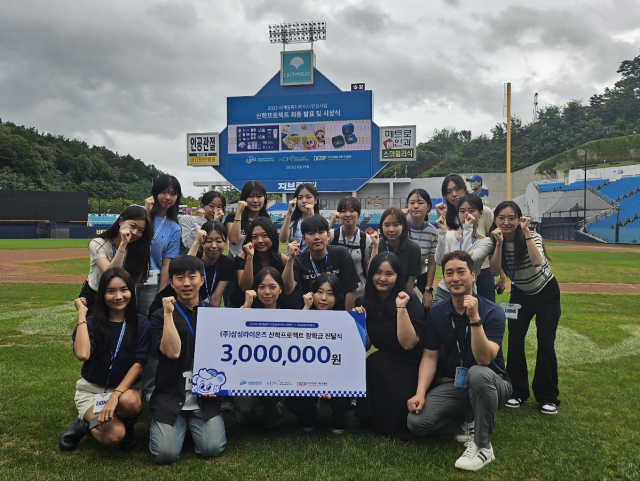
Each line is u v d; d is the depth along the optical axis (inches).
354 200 185.9
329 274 155.6
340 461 129.9
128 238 153.1
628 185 1884.8
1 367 208.1
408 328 144.2
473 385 131.3
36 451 135.4
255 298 160.1
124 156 4473.4
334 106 1100.5
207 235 170.9
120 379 140.4
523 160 2736.2
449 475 123.2
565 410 168.9
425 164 3120.1
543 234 1942.7
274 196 2353.6
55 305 365.7
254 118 1125.7
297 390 142.3
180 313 144.2
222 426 137.3
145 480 119.4
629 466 128.4
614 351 244.4
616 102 2824.8
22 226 1920.5
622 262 764.6
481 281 186.5
